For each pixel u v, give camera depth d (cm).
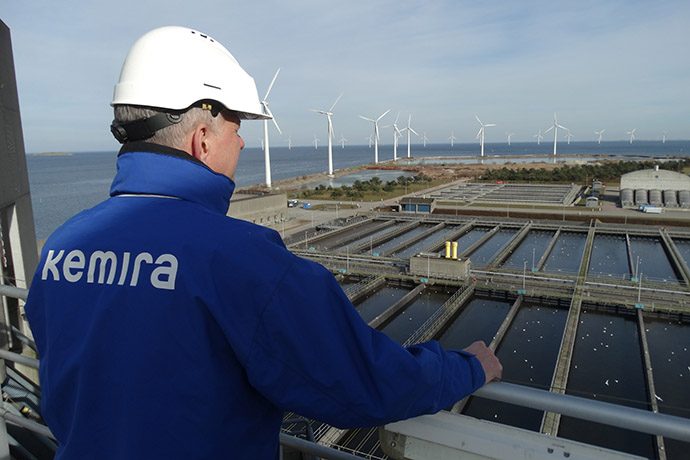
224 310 126
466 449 163
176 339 125
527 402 154
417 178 10912
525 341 2991
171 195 145
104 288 135
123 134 158
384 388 130
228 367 132
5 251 668
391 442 182
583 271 4138
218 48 175
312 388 128
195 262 129
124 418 125
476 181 10575
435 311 3503
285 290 127
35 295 153
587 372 2605
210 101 163
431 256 4103
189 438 125
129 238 137
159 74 153
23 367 575
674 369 2602
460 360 158
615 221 6025
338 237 5528
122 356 126
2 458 276
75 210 8744
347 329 134
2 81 616
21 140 693
